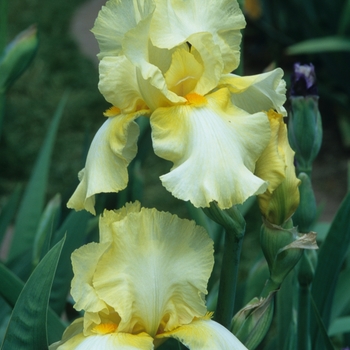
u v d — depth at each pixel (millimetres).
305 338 946
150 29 815
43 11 3902
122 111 830
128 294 811
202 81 824
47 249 926
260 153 799
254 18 2436
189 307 818
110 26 834
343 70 2168
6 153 2408
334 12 2135
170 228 815
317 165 2350
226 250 845
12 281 913
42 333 834
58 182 2254
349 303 1112
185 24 821
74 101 2811
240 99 848
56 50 3324
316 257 936
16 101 2809
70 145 2492
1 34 1095
